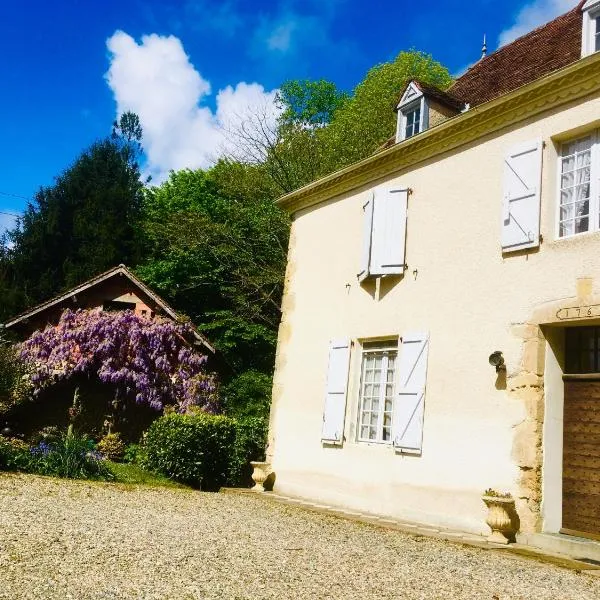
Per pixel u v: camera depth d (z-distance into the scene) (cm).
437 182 916
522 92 787
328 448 988
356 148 1966
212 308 2109
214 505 857
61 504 714
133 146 2555
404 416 863
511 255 780
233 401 1622
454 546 664
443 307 855
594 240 691
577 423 705
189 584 422
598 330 713
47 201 2317
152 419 1501
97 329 1476
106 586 399
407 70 2170
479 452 758
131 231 2288
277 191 1998
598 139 729
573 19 1031
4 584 382
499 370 754
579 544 625
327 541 637
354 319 1009
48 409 1461
